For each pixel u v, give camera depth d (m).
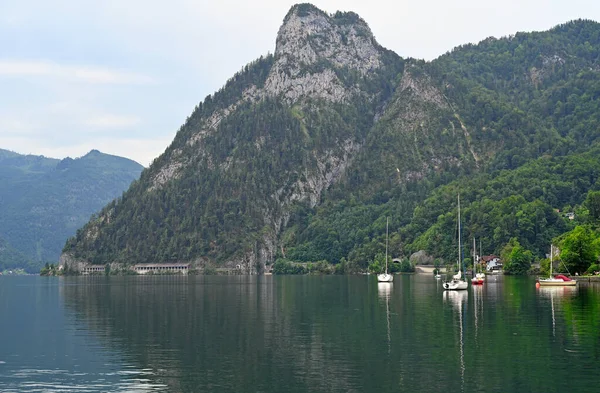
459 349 90.44
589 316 121.62
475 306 144.75
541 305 143.38
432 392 69.62
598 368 78.44
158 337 105.69
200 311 146.38
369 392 70.00
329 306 154.38
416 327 111.75
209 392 71.19
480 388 70.75
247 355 89.00
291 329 112.44
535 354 86.31
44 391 72.94
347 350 91.25
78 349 95.94
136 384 74.94
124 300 186.62
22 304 177.75
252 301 175.12
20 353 93.50
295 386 72.81
